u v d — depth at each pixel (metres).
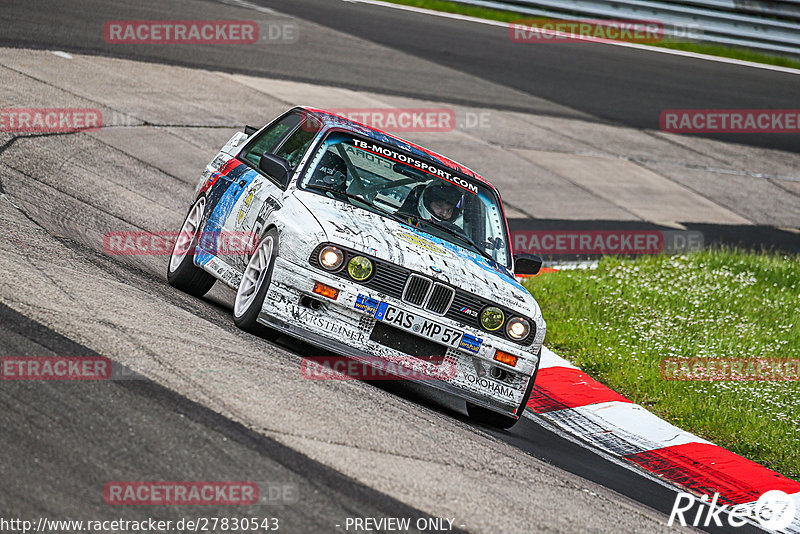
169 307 19.39
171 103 43.78
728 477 20.61
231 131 42.81
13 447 11.65
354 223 19.19
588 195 49.31
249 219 20.83
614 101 67.00
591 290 33.94
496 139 53.44
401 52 65.69
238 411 14.26
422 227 20.64
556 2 82.75
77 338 15.52
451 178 22.28
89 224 26.19
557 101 64.00
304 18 68.38
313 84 53.50
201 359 16.12
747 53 86.19
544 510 14.25
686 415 24.36
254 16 65.31
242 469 12.43
